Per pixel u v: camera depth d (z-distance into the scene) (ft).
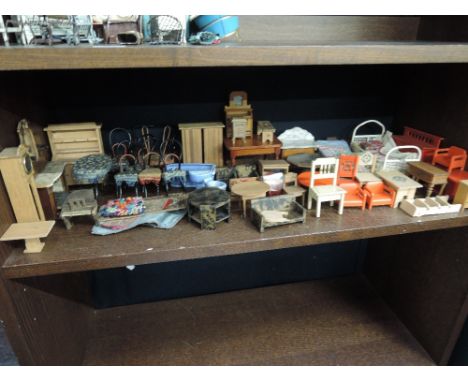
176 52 1.94
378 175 2.99
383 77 3.59
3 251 2.15
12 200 2.23
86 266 2.24
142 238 2.43
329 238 2.56
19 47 1.82
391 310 4.26
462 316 3.27
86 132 2.80
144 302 4.37
